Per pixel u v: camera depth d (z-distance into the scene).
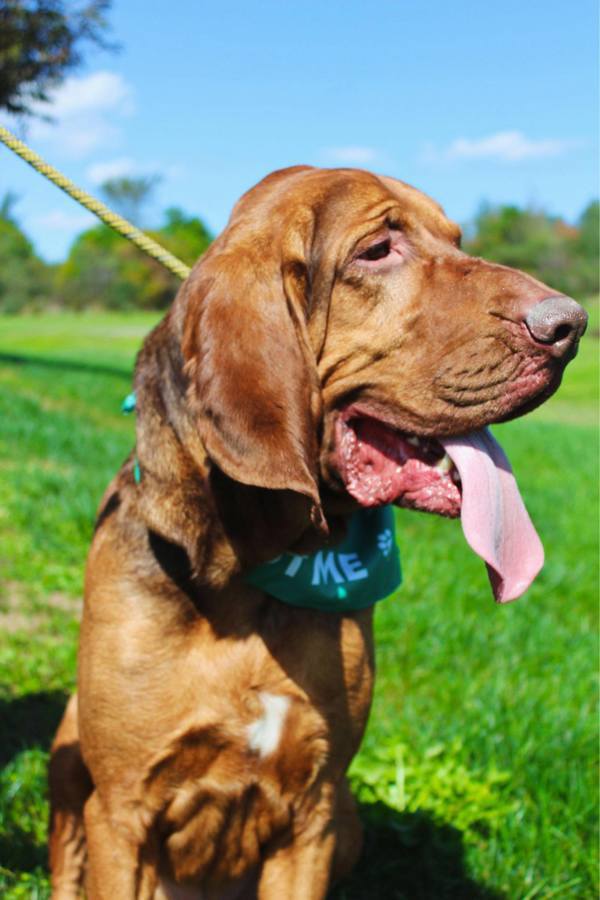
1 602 5.88
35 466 9.58
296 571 2.75
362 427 2.83
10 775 3.84
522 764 4.16
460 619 5.78
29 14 18.09
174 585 2.74
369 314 2.68
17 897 3.23
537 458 14.71
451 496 2.72
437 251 2.74
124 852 2.82
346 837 3.30
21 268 72.31
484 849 3.74
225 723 2.76
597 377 31.33
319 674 2.82
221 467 2.44
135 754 2.77
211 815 2.87
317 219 2.67
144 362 2.95
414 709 4.73
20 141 3.07
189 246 76.31
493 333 2.57
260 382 2.47
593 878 3.57
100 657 2.77
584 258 67.12
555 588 7.18
